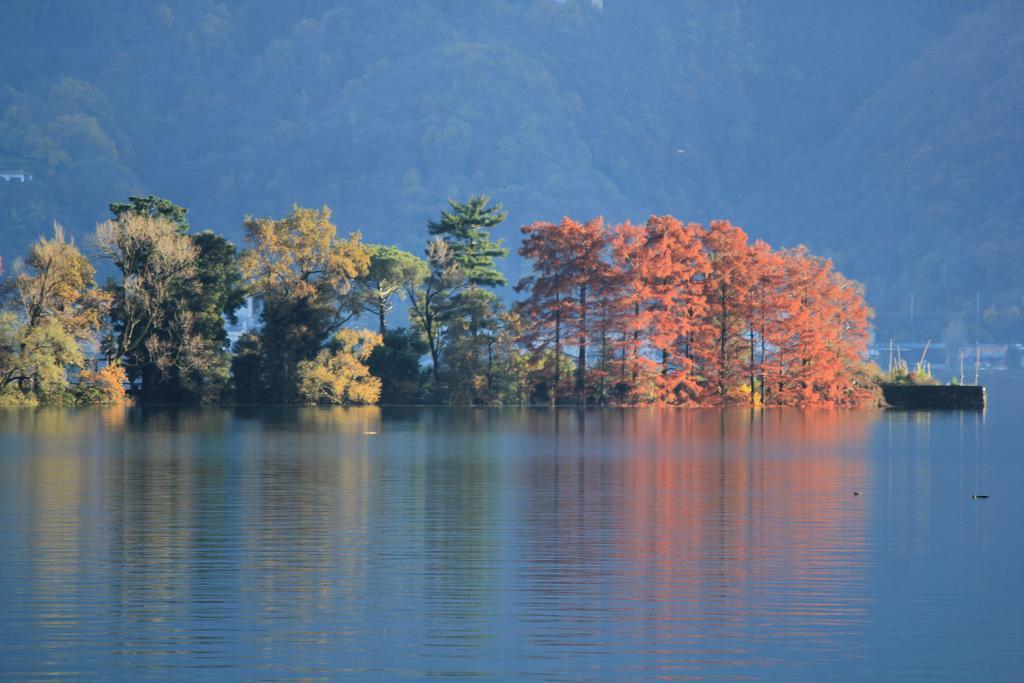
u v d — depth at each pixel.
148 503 92.75
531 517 87.19
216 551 73.50
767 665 52.97
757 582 66.25
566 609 60.88
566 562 71.06
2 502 92.88
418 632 57.03
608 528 82.38
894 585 65.56
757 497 98.88
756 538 78.75
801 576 67.75
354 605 61.28
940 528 82.94
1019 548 75.75
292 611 60.12
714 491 102.88
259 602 61.66
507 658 53.66
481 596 63.16
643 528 82.38
